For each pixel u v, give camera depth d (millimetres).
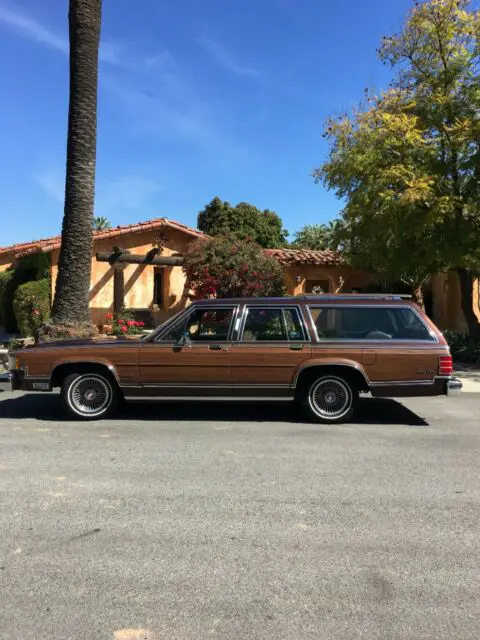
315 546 3869
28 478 5281
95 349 7738
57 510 4477
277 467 5699
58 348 7812
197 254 17094
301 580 3408
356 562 3643
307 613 3059
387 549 3832
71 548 3807
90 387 7918
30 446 6469
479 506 4641
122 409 8695
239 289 16672
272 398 7707
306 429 7453
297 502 4699
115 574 3459
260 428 7492
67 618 2996
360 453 6262
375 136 13836
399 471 5590
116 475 5391
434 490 5031
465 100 14070
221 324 7812
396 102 14500
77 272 11969
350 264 18250
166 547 3834
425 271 16125
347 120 15039
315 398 7805
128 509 4512
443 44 14305
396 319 7777
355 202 14203
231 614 3043
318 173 16125
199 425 7645
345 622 2977
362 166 13992
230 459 5969
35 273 19141
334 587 3330
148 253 18172
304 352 7602
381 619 3008
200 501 4707
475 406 9375
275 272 17484
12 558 3658
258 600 3182
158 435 7051
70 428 7418
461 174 14078
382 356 7562
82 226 11984
